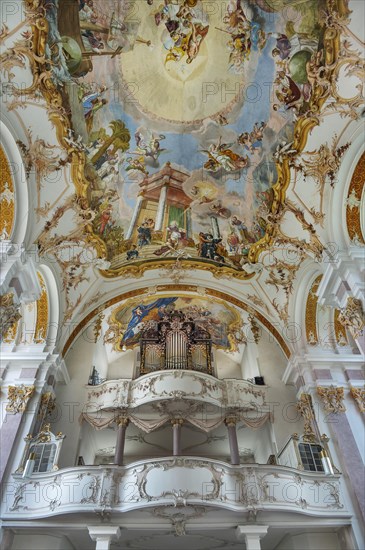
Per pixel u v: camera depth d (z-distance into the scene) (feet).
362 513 32.40
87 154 34.88
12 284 29.96
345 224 32.65
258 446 48.24
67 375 44.24
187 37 31.24
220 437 47.39
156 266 47.03
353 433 36.94
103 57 30.83
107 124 34.55
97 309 47.57
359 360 41.68
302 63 29.94
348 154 32.17
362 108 30.25
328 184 33.86
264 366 47.44
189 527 33.24
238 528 32.83
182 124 36.19
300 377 42.73
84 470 34.60
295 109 32.30
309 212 35.29
